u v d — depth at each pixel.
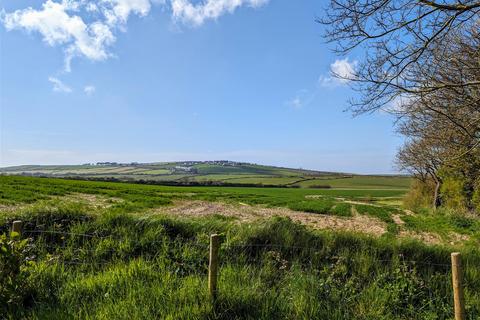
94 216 9.28
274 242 8.12
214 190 70.00
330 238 8.33
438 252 8.01
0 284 4.68
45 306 4.73
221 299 4.94
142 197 35.69
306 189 103.00
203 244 7.62
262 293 5.33
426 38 6.93
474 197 27.19
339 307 5.18
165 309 4.66
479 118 9.65
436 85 8.27
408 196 48.00
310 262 7.14
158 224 8.66
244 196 53.38
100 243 7.57
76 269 6.52
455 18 6.59
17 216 8.88
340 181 137.88
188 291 5.07
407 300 5.79
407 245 8.20
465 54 8.98
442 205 37.12
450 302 5.77
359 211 35.50
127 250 7.43
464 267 7.19
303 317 4.82
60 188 37.41
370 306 5.41
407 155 40.56
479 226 21.58
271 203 41.88
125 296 5.02
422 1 6.30
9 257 4.75
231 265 6.66
